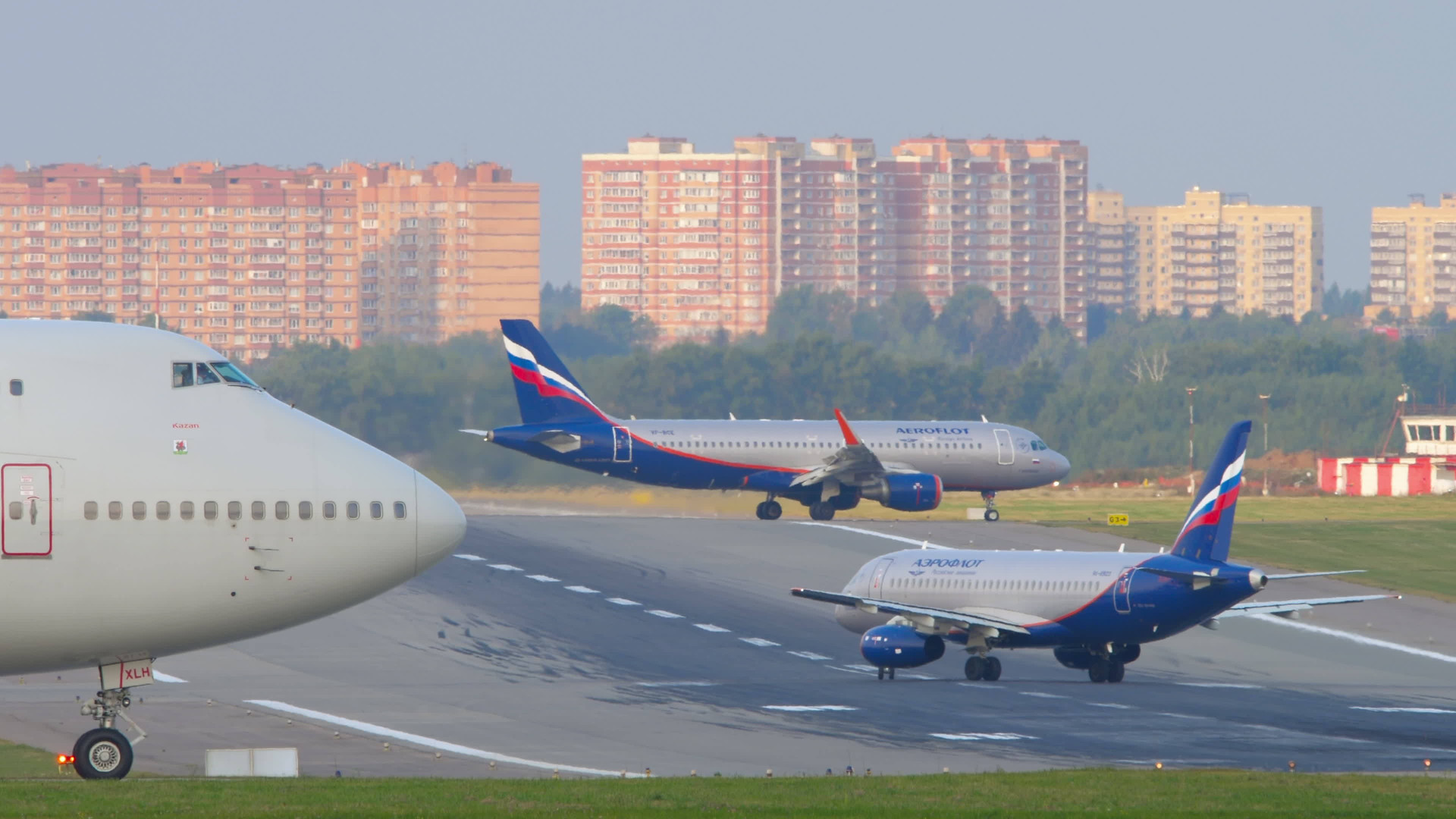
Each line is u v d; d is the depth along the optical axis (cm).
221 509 10950
